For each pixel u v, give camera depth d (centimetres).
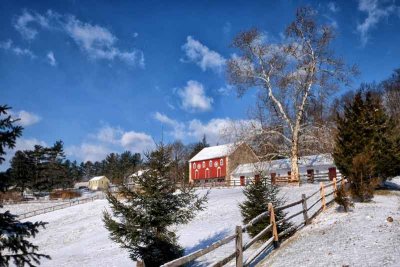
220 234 2266
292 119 4559
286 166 5803
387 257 976
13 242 809
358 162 2080
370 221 1489
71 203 6138
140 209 1631
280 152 4572
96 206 5031
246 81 4484
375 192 2353
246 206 1753
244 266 1065
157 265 1559
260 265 1130
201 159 8038
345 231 1367
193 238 2291
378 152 2373
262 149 4622
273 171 5909
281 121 4566
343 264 977
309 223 1688
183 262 795
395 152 2420
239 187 5094
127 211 1603
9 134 802
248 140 4503
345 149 2414
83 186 13375
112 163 13688
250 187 1758
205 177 7875
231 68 4534
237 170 7006
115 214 1636
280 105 4462
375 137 2420
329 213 1809
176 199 1680
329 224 1547
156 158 1655
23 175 8381
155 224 1612
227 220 2675
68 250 2922
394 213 1638
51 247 3288
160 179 1631
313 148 4425
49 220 4800
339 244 1195
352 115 2495
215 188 5225
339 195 1775
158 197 1608
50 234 3856
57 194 8075
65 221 4488
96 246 2780
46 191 9238
